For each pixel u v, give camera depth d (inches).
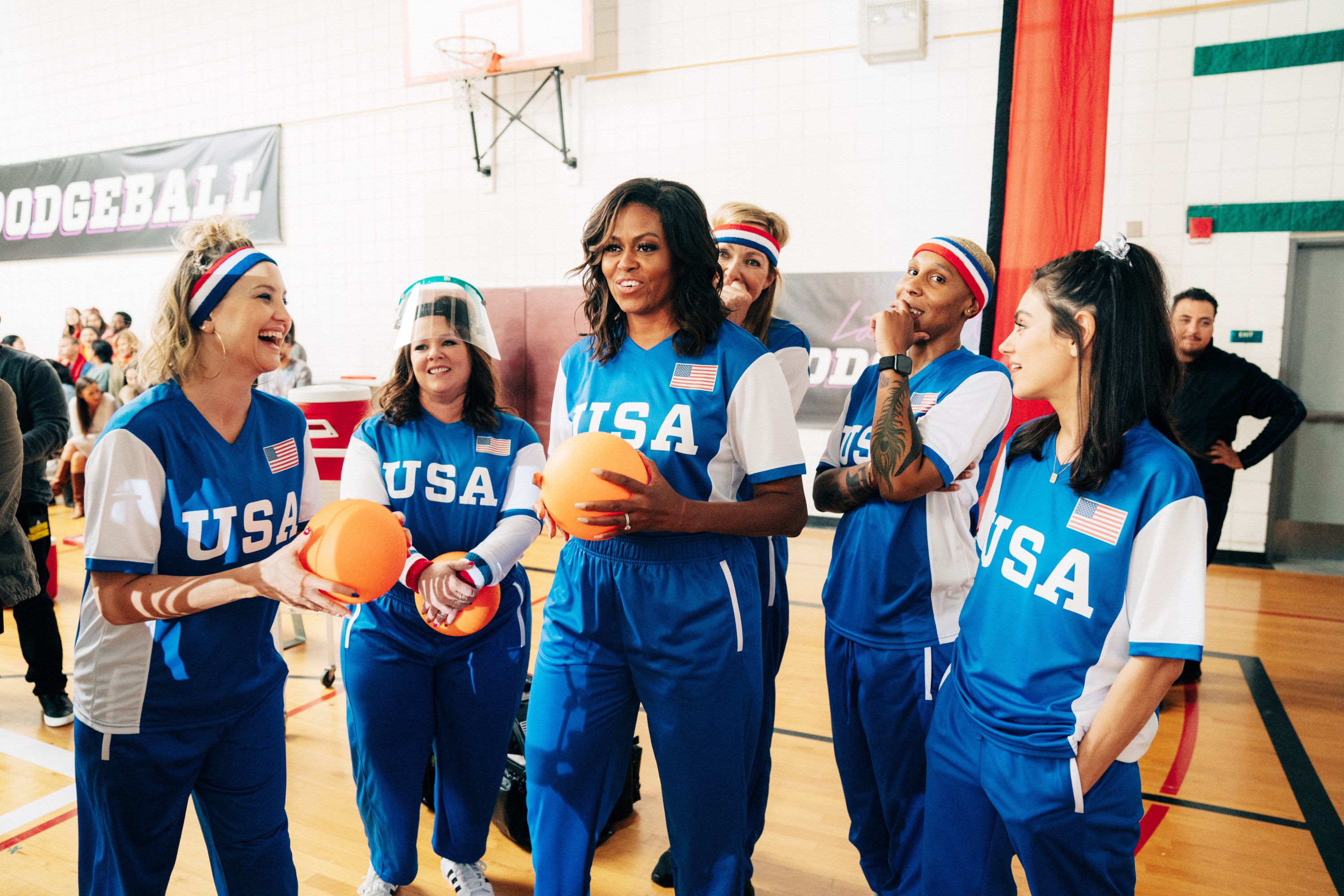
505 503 75.4
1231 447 157.8
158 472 52.6
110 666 52.6
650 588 56.3
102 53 351.9
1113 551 44.4
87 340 302.7
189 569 55.1
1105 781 45.5
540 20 264.5
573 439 54.4
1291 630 168.7
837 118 247.6
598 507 51.1
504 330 289.6
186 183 341.4
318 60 312.5
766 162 256.5
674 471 56.8
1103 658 45.4
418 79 282.2
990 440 64.9
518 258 291.4
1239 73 211.0
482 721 74.2
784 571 80.9
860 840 72.9
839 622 68.7
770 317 86.5
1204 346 157.8
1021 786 46.3
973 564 66.6
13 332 389.1
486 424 75.6
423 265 306.0
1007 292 161.5
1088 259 46.5
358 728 72.6
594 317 60.4
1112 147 222.7
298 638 161.3
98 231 361.4
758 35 253.3
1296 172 209.0
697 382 56.4
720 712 56.8
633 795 99.3
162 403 53.5
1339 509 220.2
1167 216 220.5
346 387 137.3
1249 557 221.5
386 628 70.9
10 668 146.6
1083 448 45.7
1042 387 48.1
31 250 377.1
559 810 59.7
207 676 54.6
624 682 59.6
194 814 101.1
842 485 68.2
